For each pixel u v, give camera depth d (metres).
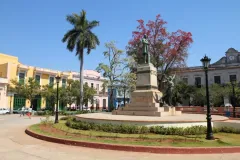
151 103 17.11
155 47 34.00
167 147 8.34
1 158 7.44
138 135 11.34
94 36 37.53
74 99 41.75
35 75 45.00
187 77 55.69
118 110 18.81
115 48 36.81
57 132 12.53
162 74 33.50
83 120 15.57
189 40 33.16
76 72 55.03
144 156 7.77
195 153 8.23
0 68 41.50
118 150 8.69
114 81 36.44
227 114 27.02
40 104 45.28
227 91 41.38
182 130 11.63
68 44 36.94
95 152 8.37
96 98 56.25
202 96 44.84
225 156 7.82
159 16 34.12
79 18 37.44
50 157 7.59
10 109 38.91
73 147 9.26
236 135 12.02
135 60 35.97
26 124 19.47
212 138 10.41
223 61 52.69
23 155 7.87
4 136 12.30
